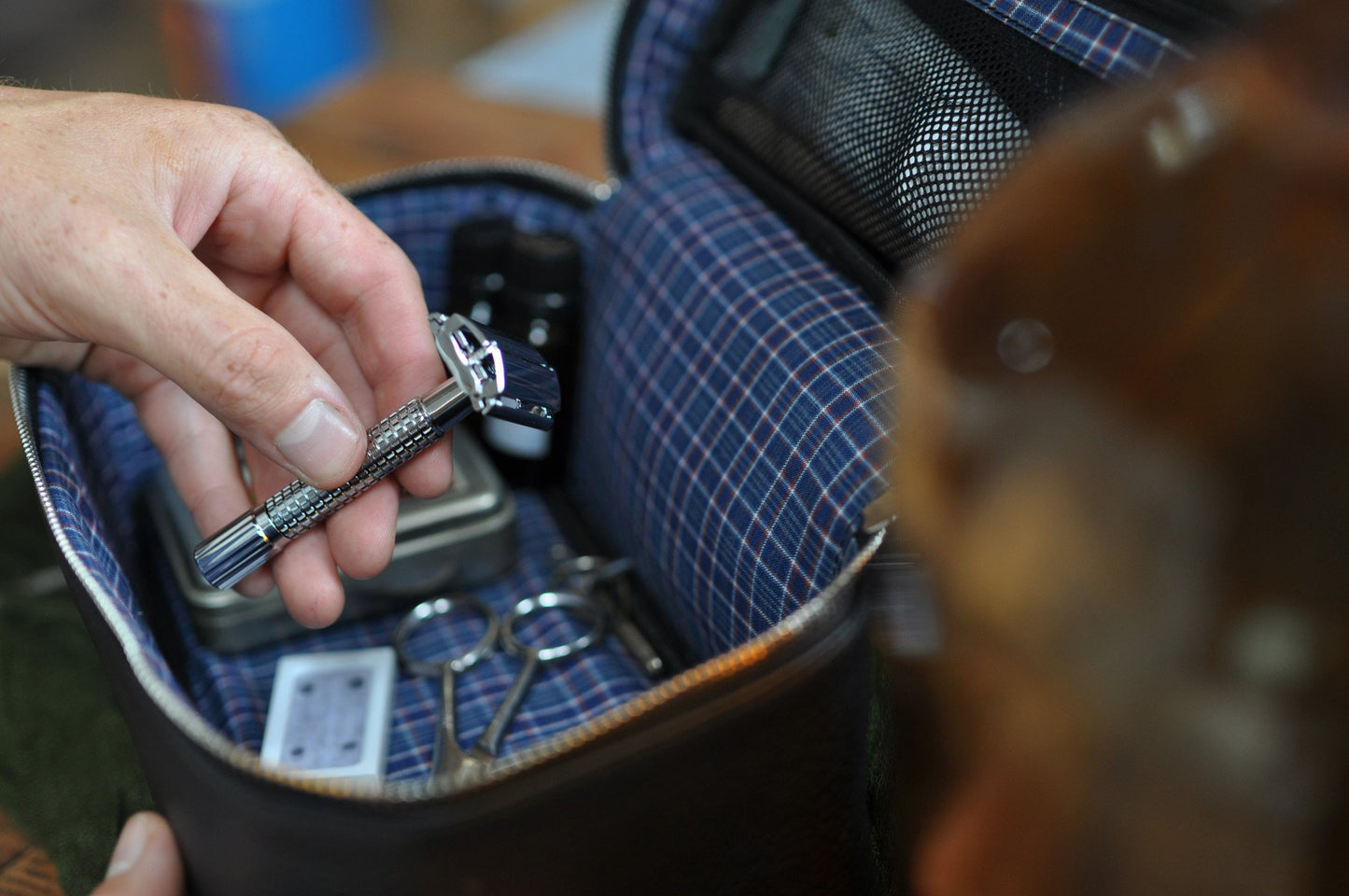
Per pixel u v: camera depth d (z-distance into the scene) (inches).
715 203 15.6
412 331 14.3
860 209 13.7
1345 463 3.3
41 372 13.7
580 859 8.7
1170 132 3.5
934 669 4.6
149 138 12.9
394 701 14.7
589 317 17.2
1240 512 3.5
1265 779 3.8
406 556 15.4
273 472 14.9
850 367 12.7
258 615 14.9
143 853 10.1
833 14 15.2
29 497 19.0
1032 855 4.5
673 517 14.4
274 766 8.0
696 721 8.4
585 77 29.7
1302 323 3.3
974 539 3.9
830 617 8.8
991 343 3.8
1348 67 3.2
